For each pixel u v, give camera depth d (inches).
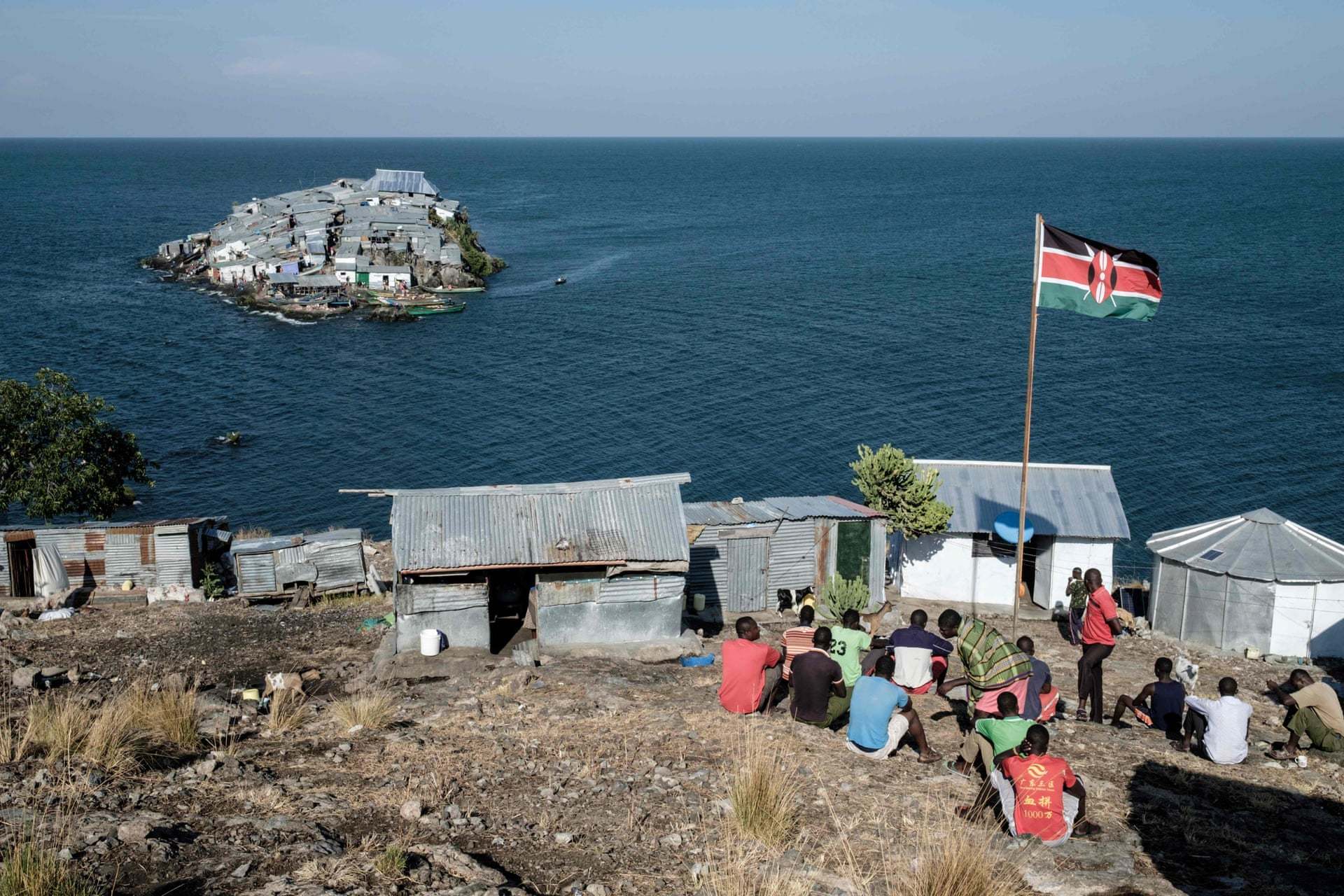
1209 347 3230.8
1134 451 2314.2
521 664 696.4
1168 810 452.4
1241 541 1003.3
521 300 4237.2
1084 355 3179.1
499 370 3142.2
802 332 3570.4
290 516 2062.0
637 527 766.5
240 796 397.7
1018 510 1092.5
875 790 433.1
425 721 539.8
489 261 4945.9
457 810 391.2
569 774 440.8
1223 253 5157.5
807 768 454.0
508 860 350.6
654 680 654.5
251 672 738.2
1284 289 4128.9
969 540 1104.2
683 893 326.6
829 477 2237.9
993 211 7795.3
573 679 639.1
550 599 746.8
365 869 325.7
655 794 416.8
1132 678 806.5
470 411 2743.6
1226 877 375.9
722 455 2381.9
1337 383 2810.0
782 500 1074.1
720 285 4512.8
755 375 3016.7
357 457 2404.0
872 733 474.9
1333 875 385.7
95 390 2906.0
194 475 2279.8
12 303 4047.7
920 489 1066.7
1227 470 2186.3
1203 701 548.4
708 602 984.3
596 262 5246.1
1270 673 885.8
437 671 695.1
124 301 4175.7
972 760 458.0
